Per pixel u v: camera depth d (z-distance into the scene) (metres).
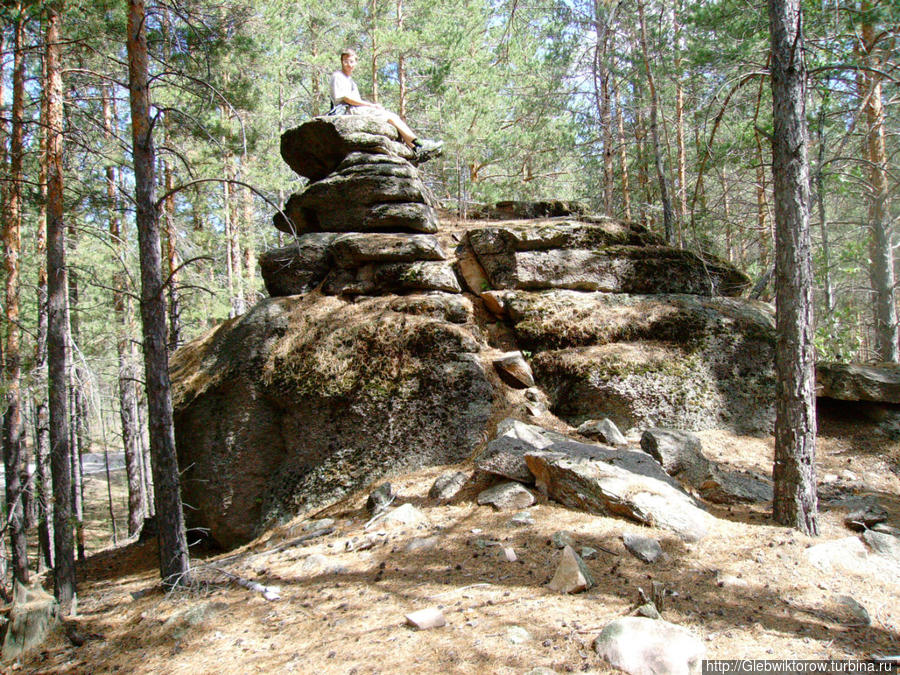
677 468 6.15
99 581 7.91
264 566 5.71
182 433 8.03
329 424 7.39
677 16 12.86
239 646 4.27
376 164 9.29
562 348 8.03
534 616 4.00
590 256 8.65
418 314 8.04
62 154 8.11
